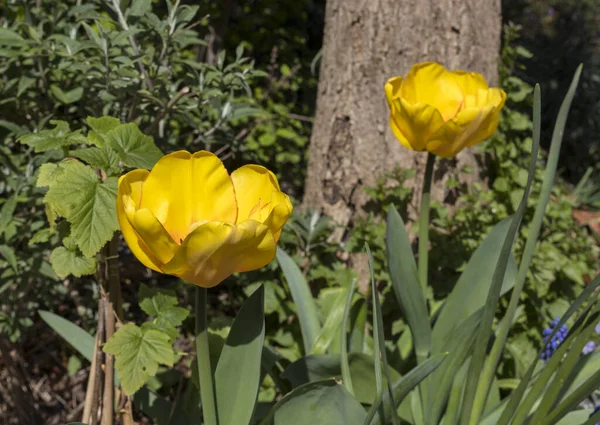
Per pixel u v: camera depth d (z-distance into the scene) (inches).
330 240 127.0
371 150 125.5
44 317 86.6
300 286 95.1
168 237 48.3
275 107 178.4
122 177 52.1
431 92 79.7
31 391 102.0
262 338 60.2
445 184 125.6
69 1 122.6
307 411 60.8
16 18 111.4
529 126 136.5
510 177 131.4
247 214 55.6
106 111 93.8
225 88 101.0
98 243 62.8
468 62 125.8
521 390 63.4
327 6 132.1
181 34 91.1
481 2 126.5
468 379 66.4
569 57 295.9
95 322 109.7
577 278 120.9
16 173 96.0
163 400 82.3
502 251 60.8
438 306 106.0
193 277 50.3
